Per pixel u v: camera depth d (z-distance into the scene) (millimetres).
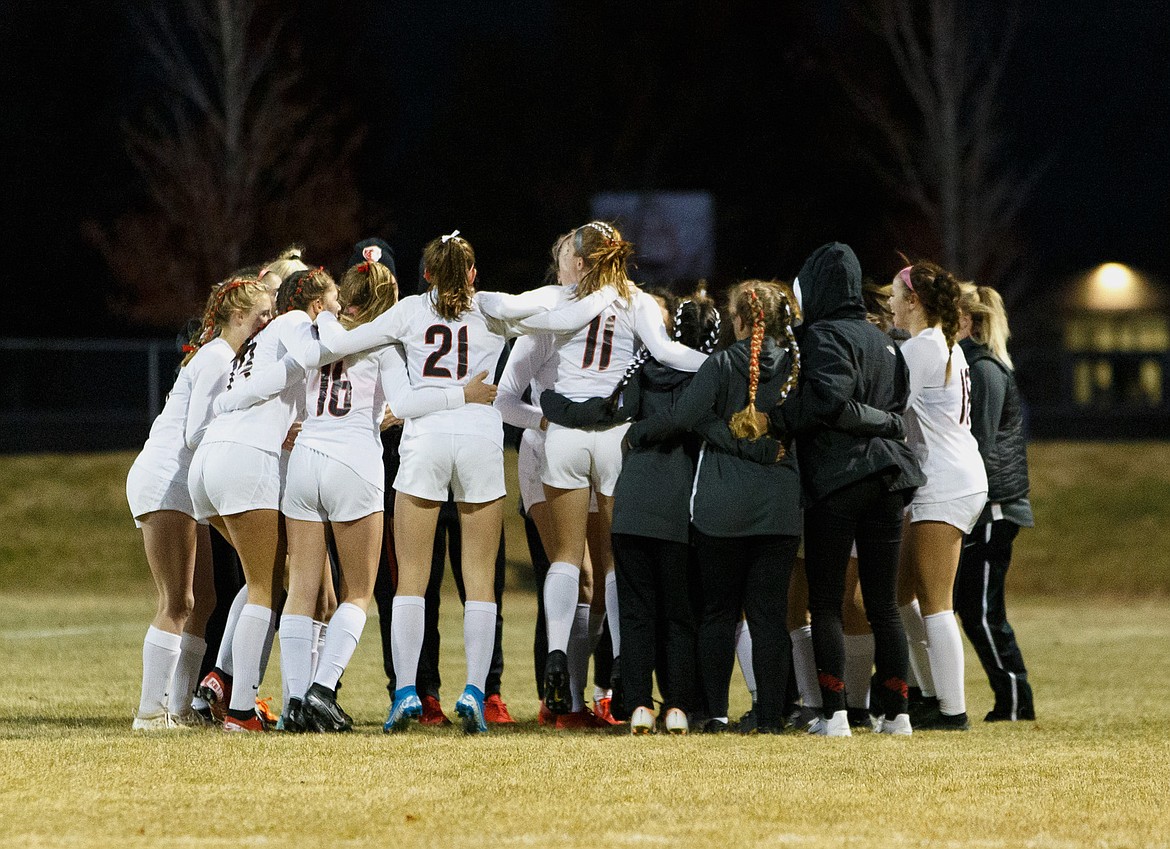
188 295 105125
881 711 24578
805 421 21266
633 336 23078
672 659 22156
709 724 22078
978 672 37031
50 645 38156
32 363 93438
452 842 13633
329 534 24078
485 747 19250
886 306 25969
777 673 21703
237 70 106812
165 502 22219
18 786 16188
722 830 14250
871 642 23828
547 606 22797
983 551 25766
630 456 22219
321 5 125438
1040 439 104312
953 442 23547
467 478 21625
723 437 21438
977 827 14531
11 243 127875
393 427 24594
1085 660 39188
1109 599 66312
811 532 21875
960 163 116750
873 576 22250
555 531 23016
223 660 23312
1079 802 15836
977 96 115312
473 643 21547
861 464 21438
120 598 60719
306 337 21547
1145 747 20297
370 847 13438
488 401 21781
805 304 22438
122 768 17234
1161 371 111500
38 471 81000
